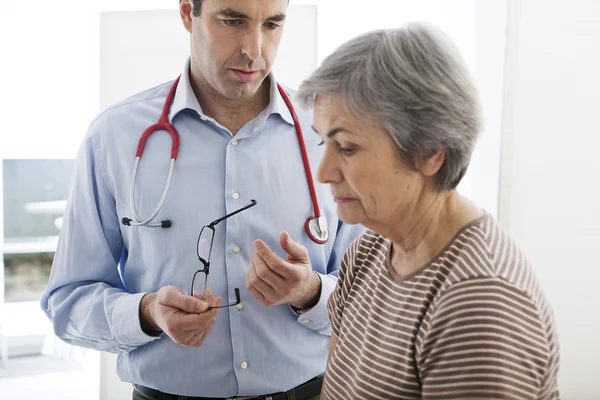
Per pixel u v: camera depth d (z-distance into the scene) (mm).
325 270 1447
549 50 2578
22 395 3020
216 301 1217
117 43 2033
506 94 2576
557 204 2658
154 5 2654
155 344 1354
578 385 2734
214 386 1348
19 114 2920
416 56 775
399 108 762
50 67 2889
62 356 3260
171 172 1354
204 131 1402
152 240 1358
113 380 2025
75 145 3018
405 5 2695
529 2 2543
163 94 1474
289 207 1403
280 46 2131
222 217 1331
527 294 740
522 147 2613
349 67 792
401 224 856
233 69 1269
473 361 718
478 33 2688
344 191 856
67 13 2832
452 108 772
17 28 2812
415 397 822
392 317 865
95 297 1386
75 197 1433
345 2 2652
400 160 803
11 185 3016
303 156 1430
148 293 1322
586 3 2564
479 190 2725
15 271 3113
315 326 1377
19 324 3172
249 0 1199
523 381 710
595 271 2705
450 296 766
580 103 2621
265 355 1358
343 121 798
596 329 2725
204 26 1257
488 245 791
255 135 1411
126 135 1406
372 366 869
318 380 1424
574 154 2643
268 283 1214
